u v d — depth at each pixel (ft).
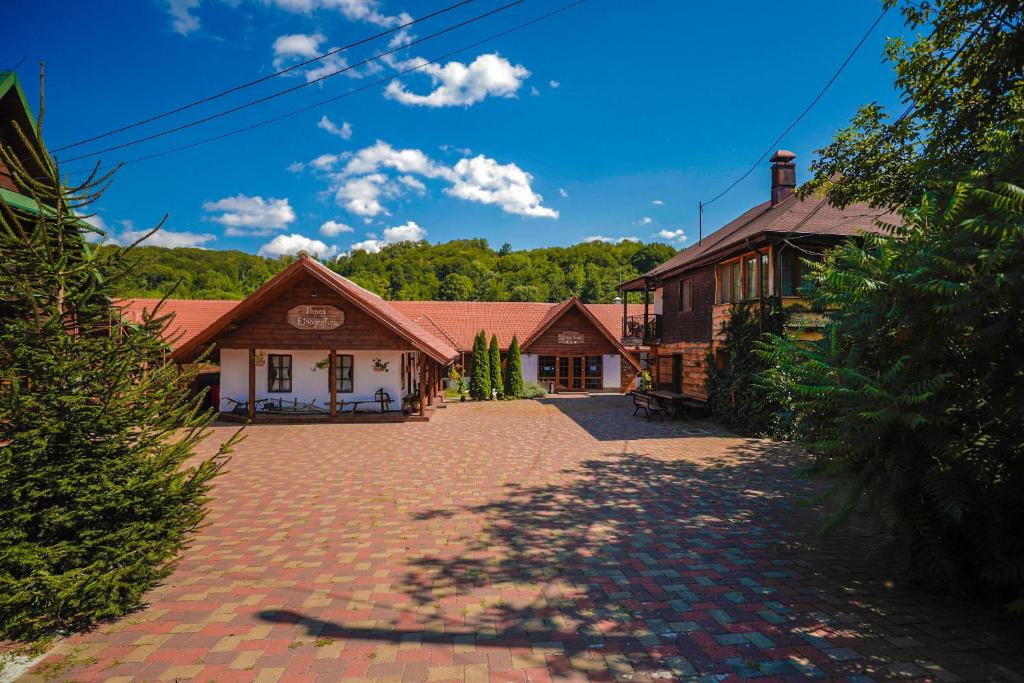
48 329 14.43
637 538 21.62
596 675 12.41
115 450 15.17
